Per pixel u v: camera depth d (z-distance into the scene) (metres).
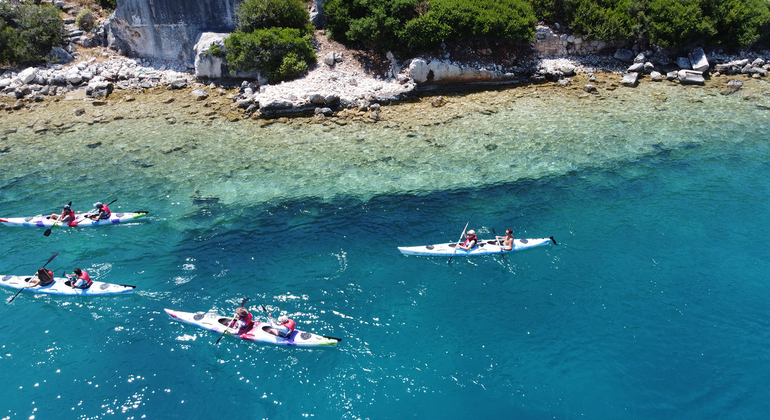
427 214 18.62
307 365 12.84
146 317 14.31
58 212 18.94
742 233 17.39
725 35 31.86
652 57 31.80
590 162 21.81
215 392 12.16
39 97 28.20
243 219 18.45
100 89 28.77
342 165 21.84
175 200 19.61
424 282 15.59
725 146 22.97
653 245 16.92
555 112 26.59
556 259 16.44
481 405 11.73
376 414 11.57
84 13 32.28
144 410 11.69
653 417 11.38
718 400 11.73
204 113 26.81
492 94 28.88
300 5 29.77
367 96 27.28
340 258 16.48
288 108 26.48
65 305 14.83
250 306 14.58
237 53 28.06
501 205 19.09
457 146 23.30
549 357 12.93
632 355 12.94
